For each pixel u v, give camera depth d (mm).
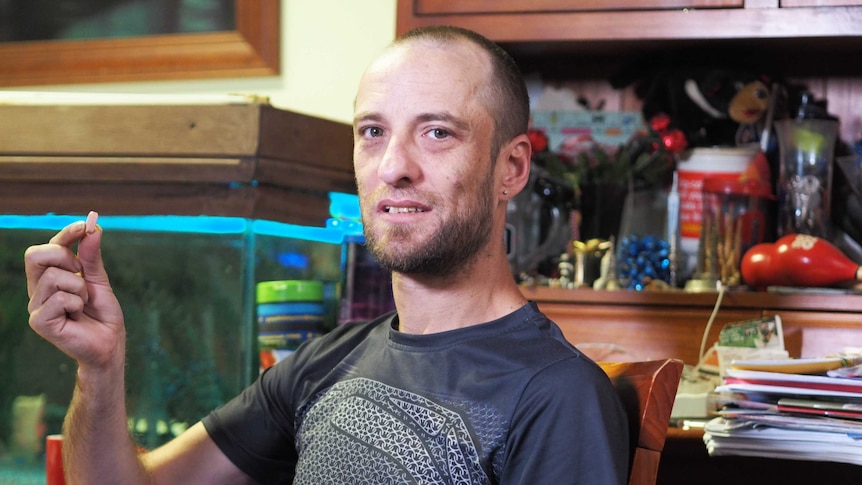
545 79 2102
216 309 1784
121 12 2393
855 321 1672
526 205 1992
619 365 1261
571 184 1986
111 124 1807
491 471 1107
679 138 1917
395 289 1242
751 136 1952
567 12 1806
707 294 1750
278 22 2311
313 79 2309
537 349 1143
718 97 1930
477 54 1220
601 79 2078
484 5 1830
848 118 1991
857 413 1265
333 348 1342
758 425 1323
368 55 2285
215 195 1777
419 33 1237
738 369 1338
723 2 1754
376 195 1184
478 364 1151
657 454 1095
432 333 1203
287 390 1360
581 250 1911
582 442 1045
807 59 1966
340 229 1958
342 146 1909
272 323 1789
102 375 1256
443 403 1140
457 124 1176
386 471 1138
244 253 1771
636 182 1989
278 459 1395
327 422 1221
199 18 2348
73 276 1202
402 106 1183
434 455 1120
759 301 1719
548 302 1820
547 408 1074
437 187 1167
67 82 2426
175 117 1787
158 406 1803
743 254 1861
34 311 1209
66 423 1323
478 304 1207
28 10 2443
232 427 1395
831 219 1925
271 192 1802
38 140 1826
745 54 1934
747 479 1773
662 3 1776
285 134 1799
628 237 1939
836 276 1697
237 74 2328
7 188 1851
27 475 1834
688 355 1733
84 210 1814
